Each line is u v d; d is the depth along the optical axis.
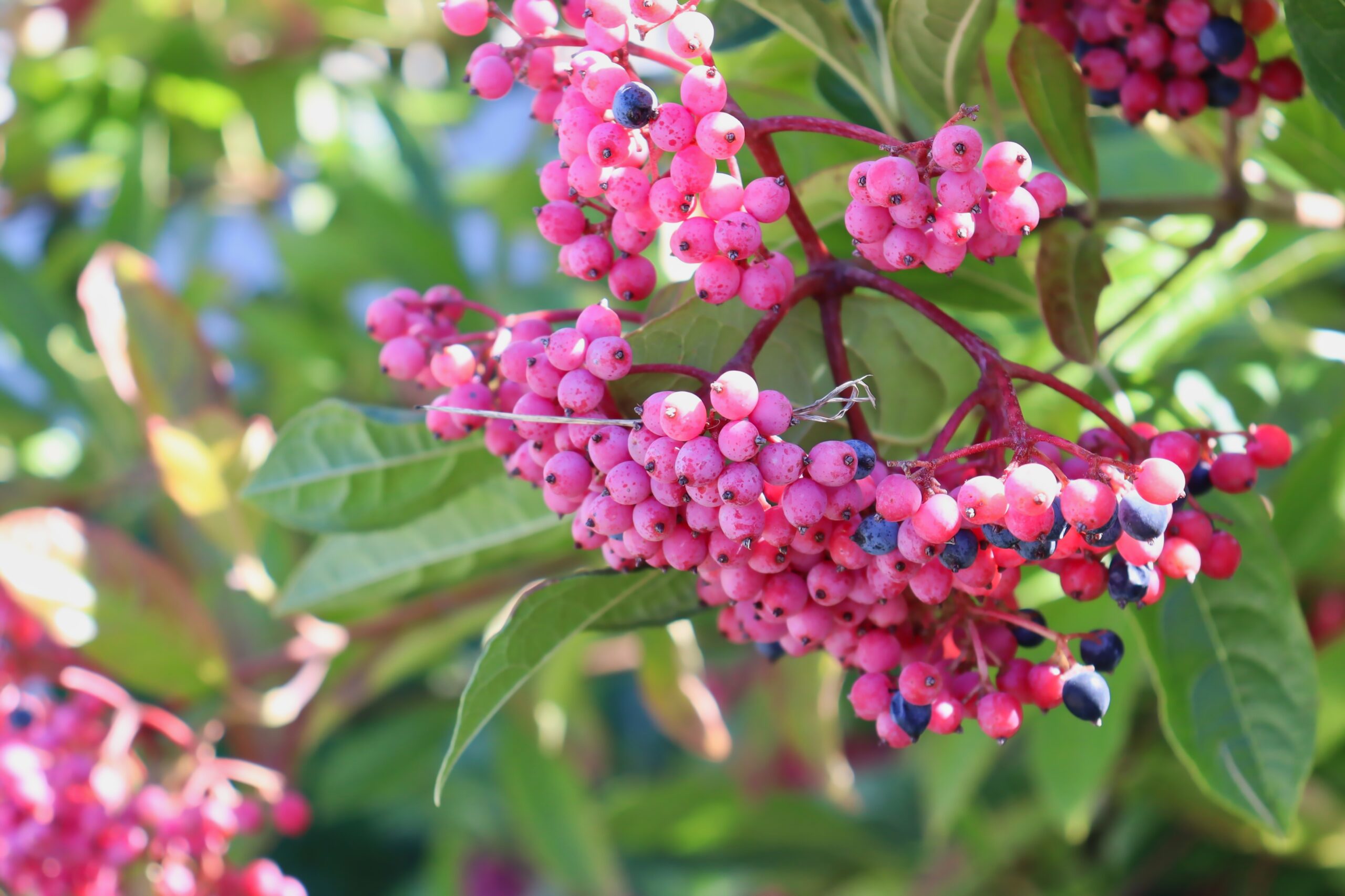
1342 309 1.02
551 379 0.53
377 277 1.18
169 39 1.17
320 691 0.90
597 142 0.53
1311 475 0.75
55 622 0.79
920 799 1.18
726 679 1.22
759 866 1.17
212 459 0.84
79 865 0.71
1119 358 0.73
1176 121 0.62
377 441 0.65
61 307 1.12
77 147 1.30
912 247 0.52
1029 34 0.60
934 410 0.60
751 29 0.66
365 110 1.19
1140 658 0.76
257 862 0.73
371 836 1.40
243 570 0.85
